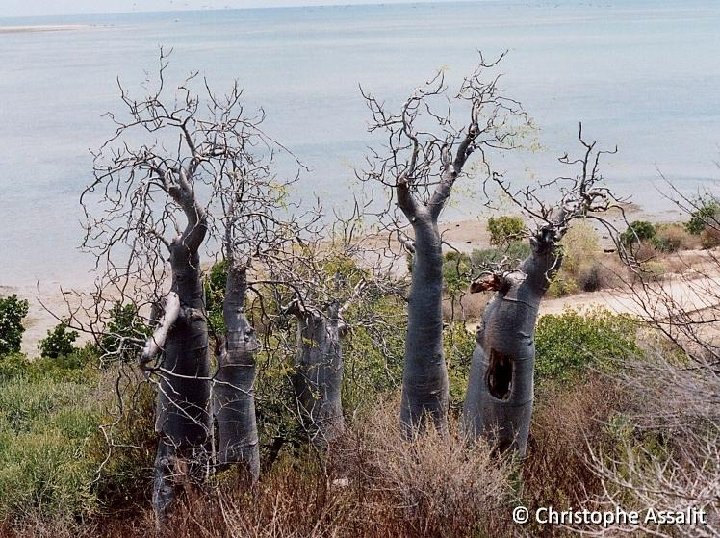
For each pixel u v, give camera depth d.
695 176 45.44
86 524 11.38
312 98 82.69
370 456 9.82
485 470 8.48
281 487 8.91
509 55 136.62
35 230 39.94
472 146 10.30
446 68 21.02
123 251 35.41
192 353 10.05
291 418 11.85
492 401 9.78
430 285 10.06
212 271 16.08
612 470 8.14
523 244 22.98
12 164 56.44
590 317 15.71
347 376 12.96
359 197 30.39
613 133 60.03
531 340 9.72
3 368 20.28
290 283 10.40
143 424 12.19
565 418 10.71
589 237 24.73
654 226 30.89
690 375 9.09
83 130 69.75
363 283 12.05
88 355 20.83
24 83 116.62
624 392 10.56
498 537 7.64
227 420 10.30
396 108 68.00
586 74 104.44
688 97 80.12
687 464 7.87
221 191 9.83
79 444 13.14
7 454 12.58
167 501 10.14
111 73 125.50
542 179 35.06
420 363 10.09
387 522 8.03
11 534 10.91
